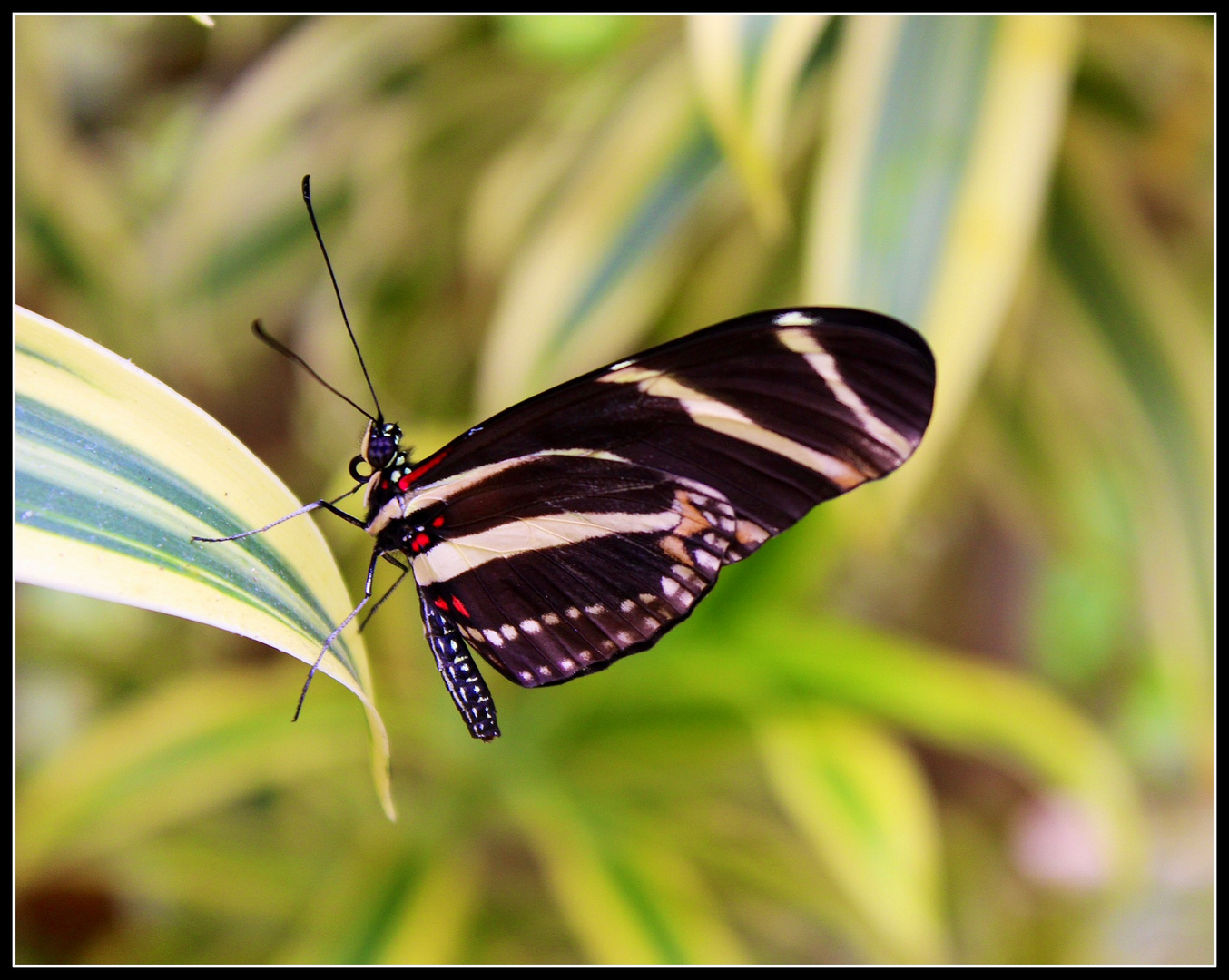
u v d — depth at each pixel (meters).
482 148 0.52
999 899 0.53
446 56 0.52
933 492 0.51
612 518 0.44
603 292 0.47
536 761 0.48
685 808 0.48
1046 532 0.51
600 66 0.49
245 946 0.49
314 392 0.55
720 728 0.47
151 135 0.60
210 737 0.48
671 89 0.48
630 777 0.48
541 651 0.44
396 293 0.55
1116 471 0.49
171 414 0.41
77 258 0.52
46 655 0.51
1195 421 0.48
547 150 0.49
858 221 0.45
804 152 0.48
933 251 0.45
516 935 0.49
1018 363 0.50
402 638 0.49
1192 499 0.48
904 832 0.46
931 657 0.48
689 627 0.48
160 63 0.59
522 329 0.47
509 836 0.49
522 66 0.52
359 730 0.48
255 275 0.52
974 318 0.45
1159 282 0.49
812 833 0.46
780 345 0.43
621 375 0.44
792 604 0.48
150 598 0.41
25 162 0.51
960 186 0.45
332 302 0.53
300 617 0.41
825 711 0.47
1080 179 0.49
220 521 0.41
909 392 0.43
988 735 0.47
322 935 0.47
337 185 0.53
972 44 0.46
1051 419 0.50
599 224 0.47
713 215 0.49
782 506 0.43
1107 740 0.63
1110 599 0.57
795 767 0.46
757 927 0.50
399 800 0.48
